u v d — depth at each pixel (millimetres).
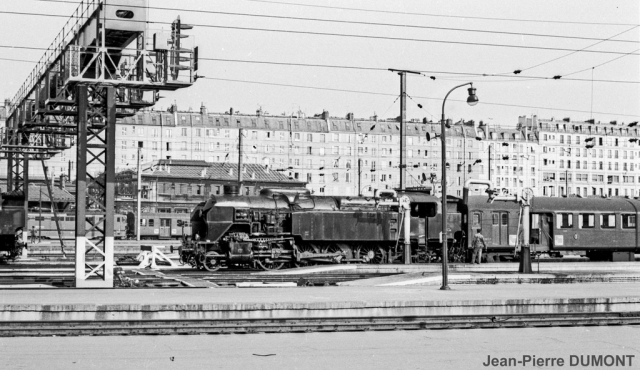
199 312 20594
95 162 132375
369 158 145625
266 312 20969
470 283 31188
